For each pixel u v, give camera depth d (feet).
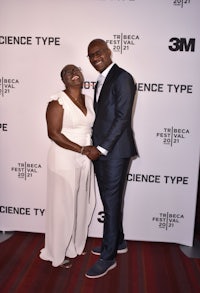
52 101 6.98
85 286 7.08
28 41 8.03
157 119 8.20
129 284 7.20
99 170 7.32
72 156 7.14
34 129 8.51
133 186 8.66
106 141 6.82
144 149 8.40
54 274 7.49
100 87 7.24
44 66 8.13
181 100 8.05
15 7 7.89
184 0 7.58
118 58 7.95
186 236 8.84
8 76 8.25
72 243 8.00
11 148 8.68
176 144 8.30
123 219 8.91
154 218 8.82
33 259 8.09
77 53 8.00
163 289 7.06
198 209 11.43
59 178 7.20
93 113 7.29
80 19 7.83
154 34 7.77
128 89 6.70
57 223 7.42
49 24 7.91
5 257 8.16
